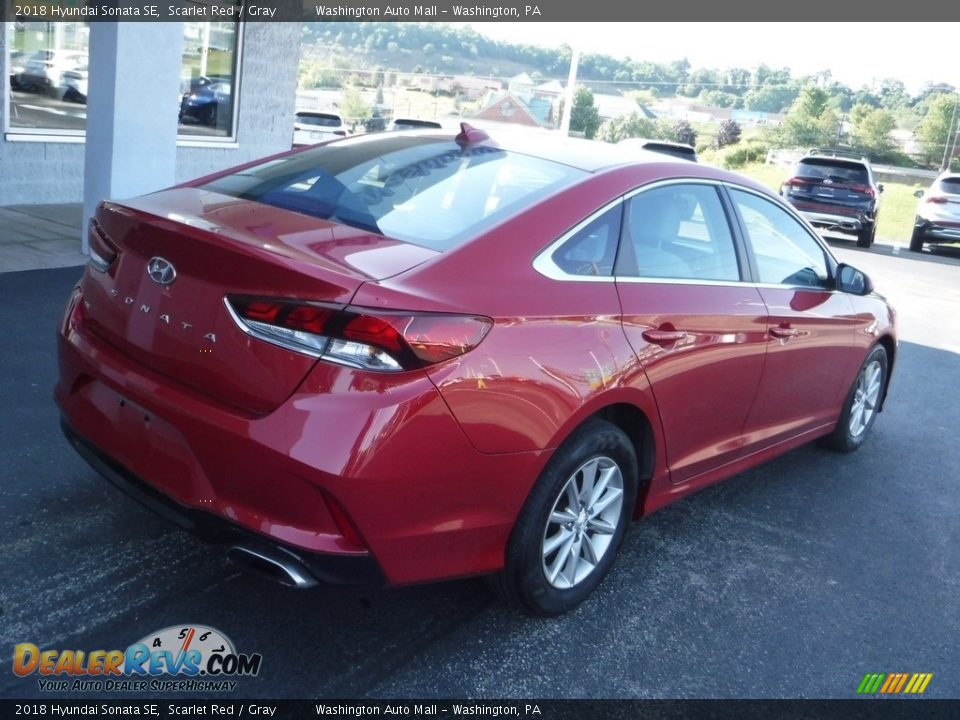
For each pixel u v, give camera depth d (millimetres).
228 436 2469
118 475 2830
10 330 5426
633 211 3299
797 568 3844
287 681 2682
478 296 2652
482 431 2600
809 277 4406
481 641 2998
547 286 2867
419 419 2457
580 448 2961
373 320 2396
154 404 2619
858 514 4527
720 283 3664
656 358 3186
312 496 2432
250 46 12359
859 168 19266
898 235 25484
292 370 2430
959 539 4363
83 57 10094
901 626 3469
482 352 2594
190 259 2613
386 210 2977
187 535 3408
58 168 10102
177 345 2633
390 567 2572
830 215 19031
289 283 2436
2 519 3350
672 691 2869
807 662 3135
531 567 2947
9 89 9391
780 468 5059
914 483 5066
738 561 3838
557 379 2787
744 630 3289
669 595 3469
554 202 3041
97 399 2895
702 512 4320
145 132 7508
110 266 2900
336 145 3668
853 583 3775
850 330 4695
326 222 2889
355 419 2391
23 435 4051
